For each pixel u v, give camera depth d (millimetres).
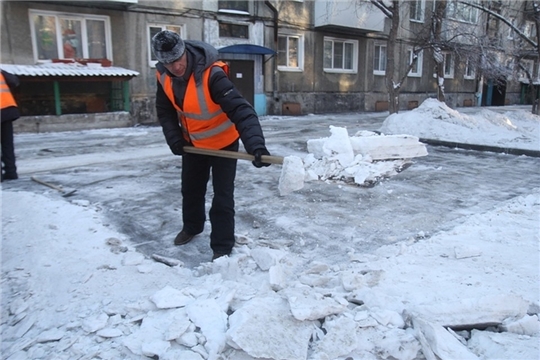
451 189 5266
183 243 3447
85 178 5691
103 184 5363
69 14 11750
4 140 5445
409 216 4180
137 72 12297
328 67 18000
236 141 3096
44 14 11453
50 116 11266
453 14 13711
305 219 4074
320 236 3629
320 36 17203
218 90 2736
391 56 11516
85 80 11266
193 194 3336
